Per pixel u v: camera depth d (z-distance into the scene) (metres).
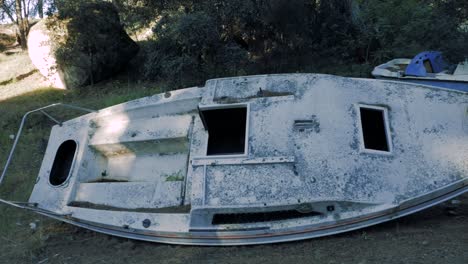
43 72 12.60
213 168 5.25
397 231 4.97
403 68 9.49
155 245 5.53
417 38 9.97
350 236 5.01
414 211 4.96
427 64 8.76
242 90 5.94
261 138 5.34
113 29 12.23
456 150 5.15
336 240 4.96
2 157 8.96
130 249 5.50
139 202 5.85
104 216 5.71
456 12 9.06
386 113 5.45
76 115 10.05
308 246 4.93
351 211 4.88
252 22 10.66
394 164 5.06
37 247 5.81
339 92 5.59
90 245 5.80
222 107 5.76
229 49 10.05
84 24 11.69
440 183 4.96
